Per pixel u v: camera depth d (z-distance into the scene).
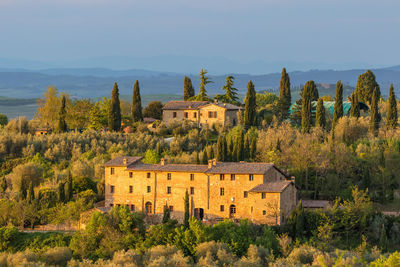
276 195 111.81
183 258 87.19
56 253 98.19
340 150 139.00
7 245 111.38
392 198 130.00
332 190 131.88
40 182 147.50
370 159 139.25
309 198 132.62
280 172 124.88
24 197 131.00
